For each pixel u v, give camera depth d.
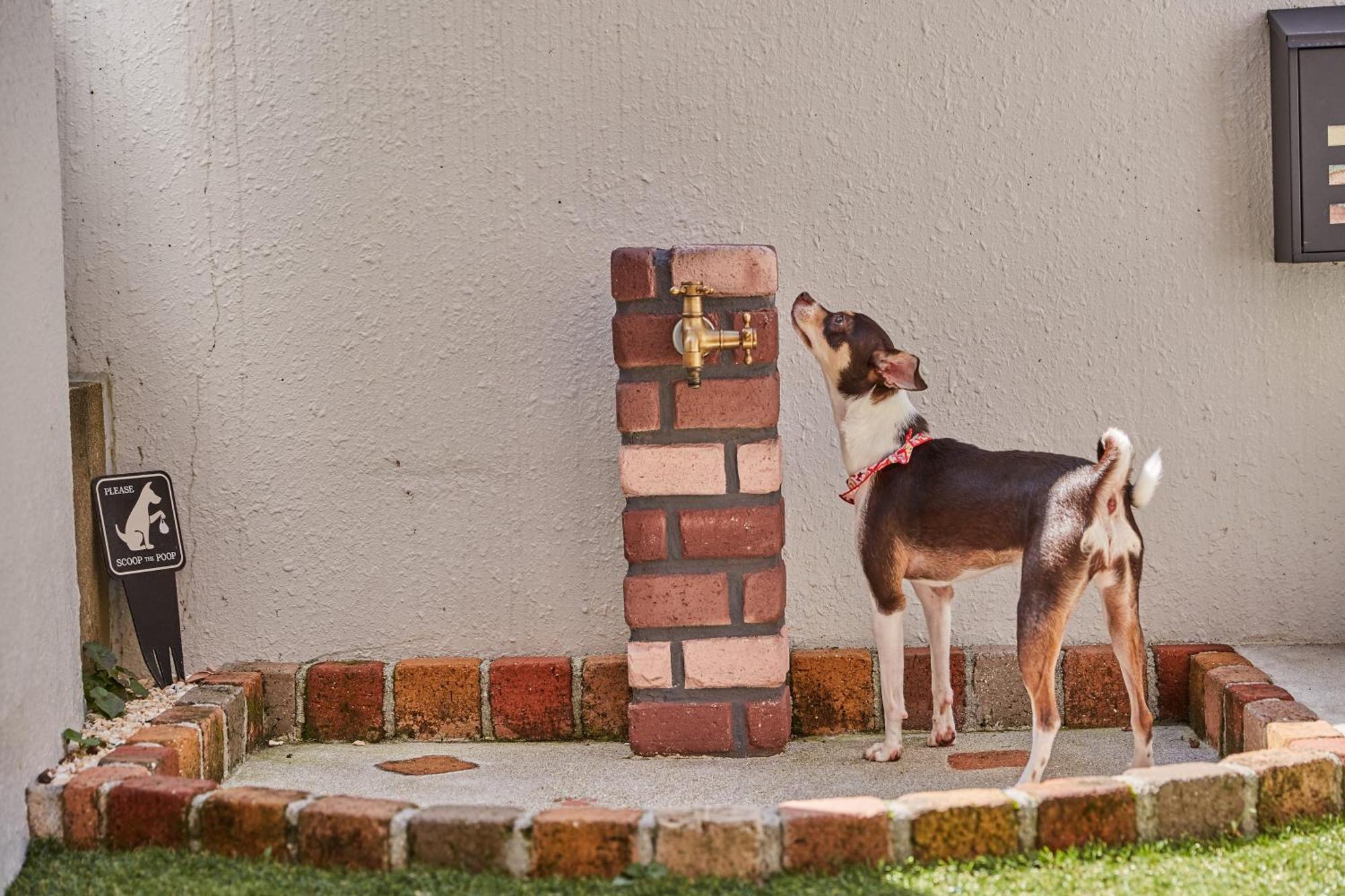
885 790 3.39
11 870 3.14
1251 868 3.06
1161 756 3.51
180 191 3.69
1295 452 3.67
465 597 3.72
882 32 3.64
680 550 3.56
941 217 3.66
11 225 3.24
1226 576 3.69
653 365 3.54
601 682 3.67
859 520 3.47
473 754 3.62
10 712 3.17
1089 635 3.69
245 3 3.67
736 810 3.12
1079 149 3.65
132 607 3.67
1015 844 3.12
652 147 3.66
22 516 3.24
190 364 3.71
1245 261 3.65
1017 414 3.68
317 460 3.72
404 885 3.07
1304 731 3.27
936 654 3.55
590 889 3.06
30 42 3.31
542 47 3.65
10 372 3.22
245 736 3.61
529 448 3.71
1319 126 3.55
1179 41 3.63
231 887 3.07
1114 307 3.66
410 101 3.67
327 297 3.70
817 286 3.67
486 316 3.69
